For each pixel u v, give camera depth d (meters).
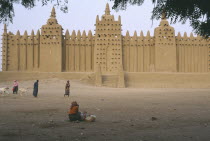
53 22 52.91
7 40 53.97
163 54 52.81
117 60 53.00
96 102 18.39
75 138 7.15
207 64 54.22
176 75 49.44
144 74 49.84
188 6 6.80
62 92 30.67
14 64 53.81
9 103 17.27
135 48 54.75
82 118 10.02
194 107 15.22
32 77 49.09
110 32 53.50
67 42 54.47
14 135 7.47
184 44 54.69
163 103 17.67
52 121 9.86
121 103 17.62
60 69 51.94
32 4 7.52
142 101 19.22
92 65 54.72
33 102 18.19
